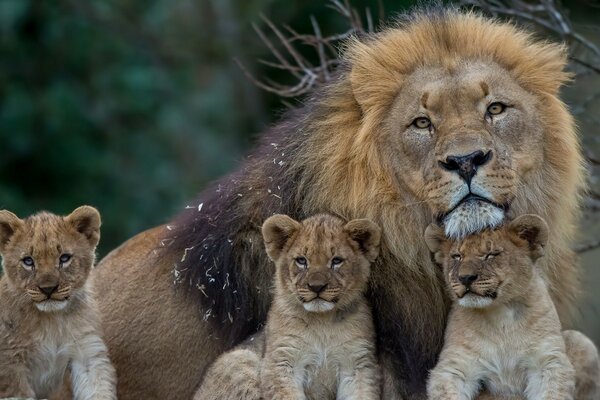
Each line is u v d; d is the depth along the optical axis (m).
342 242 11.38
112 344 12.99
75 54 26.36
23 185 25.42
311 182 11.97
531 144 11.58
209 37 26.17
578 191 12.34
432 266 11.71
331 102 12.10
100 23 26.56
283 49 23.69
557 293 12.57
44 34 26.22
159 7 26.69
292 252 11.35
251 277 12.34
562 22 15.88
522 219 11.07
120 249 13.70
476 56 11.77
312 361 11.43
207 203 12.90
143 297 13.02
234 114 25.86
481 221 11.06
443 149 11.20
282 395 11.31
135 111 26.20
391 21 13.05
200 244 12.61
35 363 11.91
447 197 11.12
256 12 25.09
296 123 12.45
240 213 12.41
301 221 11.88
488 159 11.11
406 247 11.69
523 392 11.15
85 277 11.91
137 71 26.27
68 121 25.69
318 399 11.51
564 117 11.94
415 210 11.62
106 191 25.45
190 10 26.44
